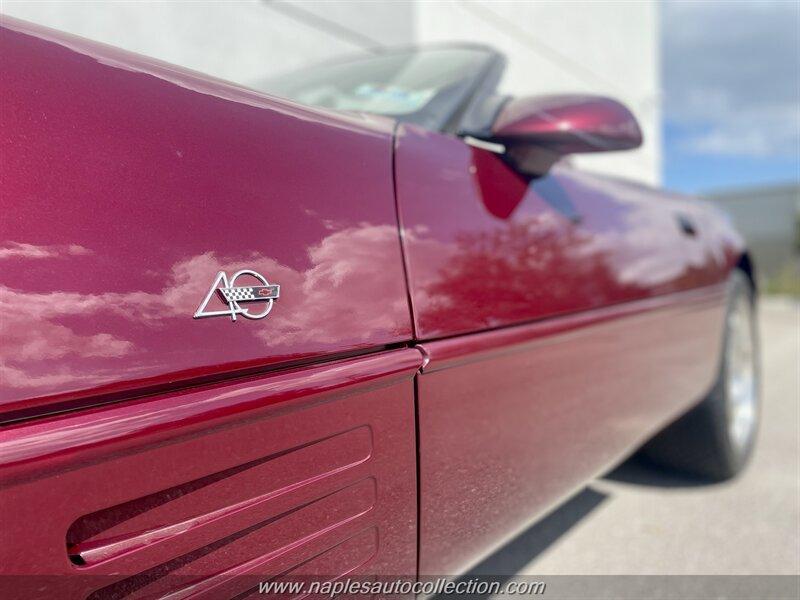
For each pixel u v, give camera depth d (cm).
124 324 63
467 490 107
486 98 145
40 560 57
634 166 843
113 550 62
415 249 99
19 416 56
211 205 73
